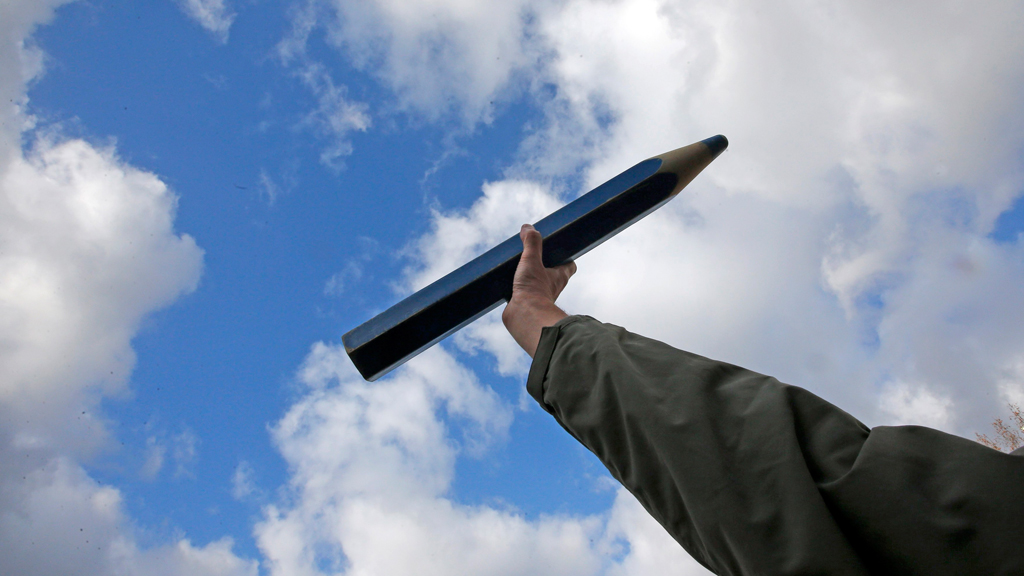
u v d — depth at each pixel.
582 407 0.81
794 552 0.55
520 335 1.13
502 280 1.29
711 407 0.69
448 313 1.30
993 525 0.50
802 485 0.58
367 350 1.30
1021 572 0.46
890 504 0.55
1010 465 0.53
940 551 0.51
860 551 0.55
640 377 0.76
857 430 0.64
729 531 0.59
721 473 0.63
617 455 0.75
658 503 0.70
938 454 0.57
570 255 1.32
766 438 0.64
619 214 1.31
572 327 0.91
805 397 0.68
